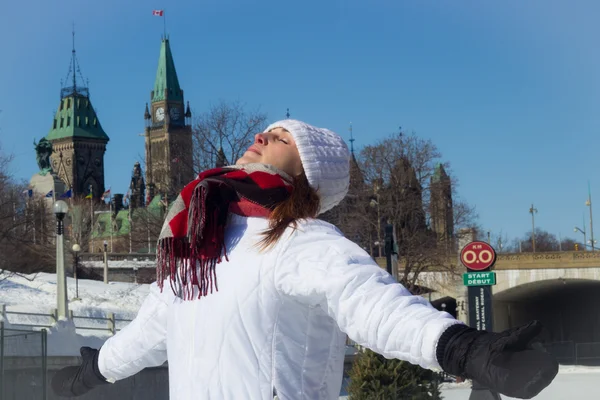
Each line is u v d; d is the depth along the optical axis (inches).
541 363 77.0
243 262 100.0
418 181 2503.7
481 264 977.5
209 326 100.7
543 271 3097.9
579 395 860.6
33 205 2493.8
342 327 92.1
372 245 2400.3
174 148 2110.0
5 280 1909.4
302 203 102.2
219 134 2041.1
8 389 653.9
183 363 103.9
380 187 2459.4
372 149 2490.2
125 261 3447.3
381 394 484.4
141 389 935.0
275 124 112.8
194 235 100.7
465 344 82.3
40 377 693.3
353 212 2389.3
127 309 1672.0
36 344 693.9
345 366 1169.4
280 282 97.0
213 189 103.0
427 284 2689.5
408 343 86.0
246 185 104.3
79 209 3993.6
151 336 114.8
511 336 79.3
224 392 98.5
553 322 3708.2
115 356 118.6
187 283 104.3
